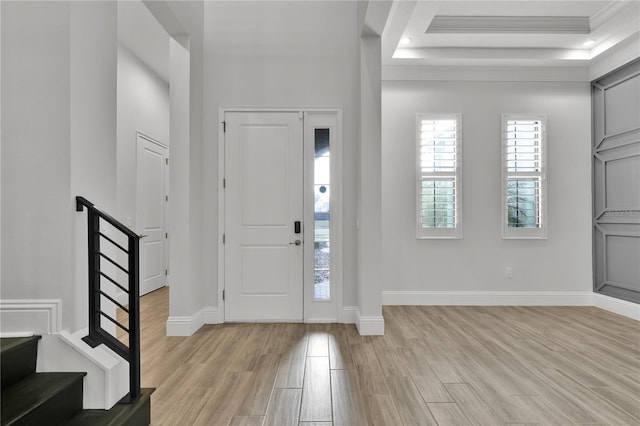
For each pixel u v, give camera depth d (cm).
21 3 174
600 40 392
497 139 438
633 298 387
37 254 174
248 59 365
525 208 438
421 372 244
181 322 321
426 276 437
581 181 440
